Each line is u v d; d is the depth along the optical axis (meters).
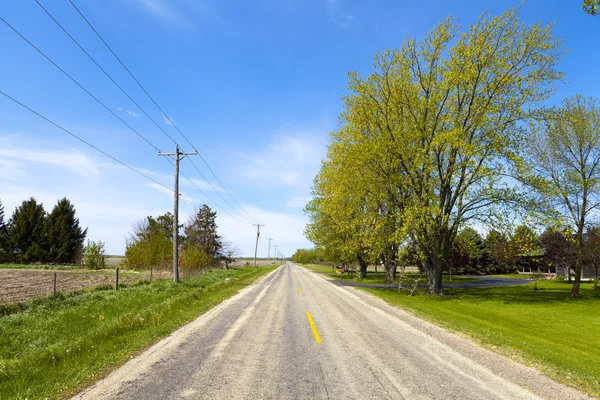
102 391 5.03
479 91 21.86
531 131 24.38
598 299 21.78
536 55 20.81
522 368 6.70
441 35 22.02
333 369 6.16
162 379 5.54
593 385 5.84
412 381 5.63
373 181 23.81
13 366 6.11
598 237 28.59
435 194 23.73
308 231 44.00
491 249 50.00
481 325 12.01
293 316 11.93
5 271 33.69
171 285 20.89
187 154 24.33
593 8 9.71
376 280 38.56
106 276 28.80
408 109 23.56
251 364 6.37
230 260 62.09
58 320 10.45
